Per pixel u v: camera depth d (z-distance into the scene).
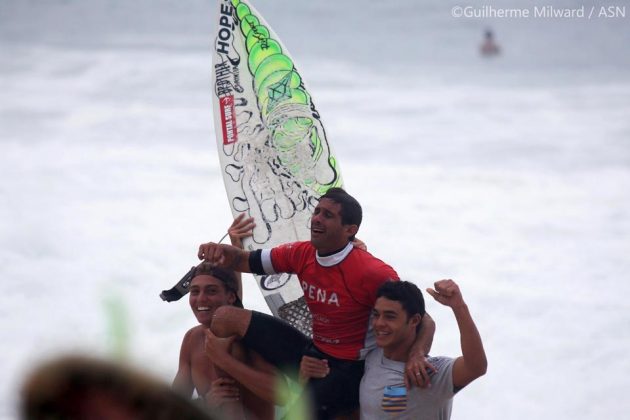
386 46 139.00
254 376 14.30
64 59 118.12
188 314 36.09
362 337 14.59
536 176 67.12
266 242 19.03
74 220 53.12
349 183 65.38
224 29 20.48
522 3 164.50
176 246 49.50
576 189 63.50
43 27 147.50
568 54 134.25
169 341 32.41
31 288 42.66
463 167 70.12
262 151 19.75
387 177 67.06
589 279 45.66
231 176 19.59
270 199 19.39
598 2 164.50
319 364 14.55
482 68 125.19
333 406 14.44
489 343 38.62
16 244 48.31
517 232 53.53
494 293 43.81
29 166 66.06
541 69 124.44
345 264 14.48
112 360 2.89
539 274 46.38
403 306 13.44
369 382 14.15
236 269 15.76
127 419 2.86
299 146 19.80
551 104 98.62
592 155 73.94
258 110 20.05
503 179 66.44
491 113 92.88
